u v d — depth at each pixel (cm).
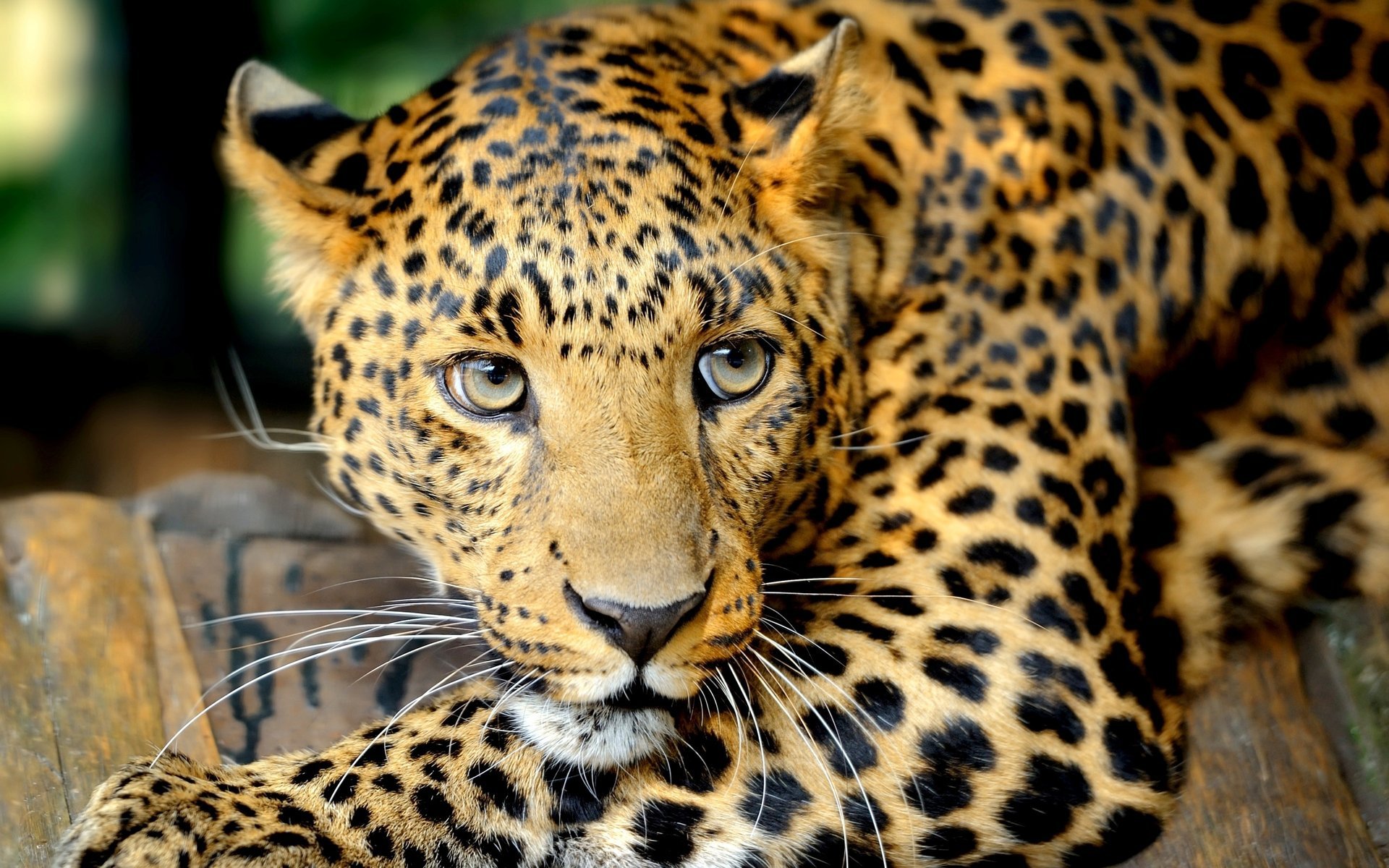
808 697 691
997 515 730
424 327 657
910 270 767
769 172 690
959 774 685
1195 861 712
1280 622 848
